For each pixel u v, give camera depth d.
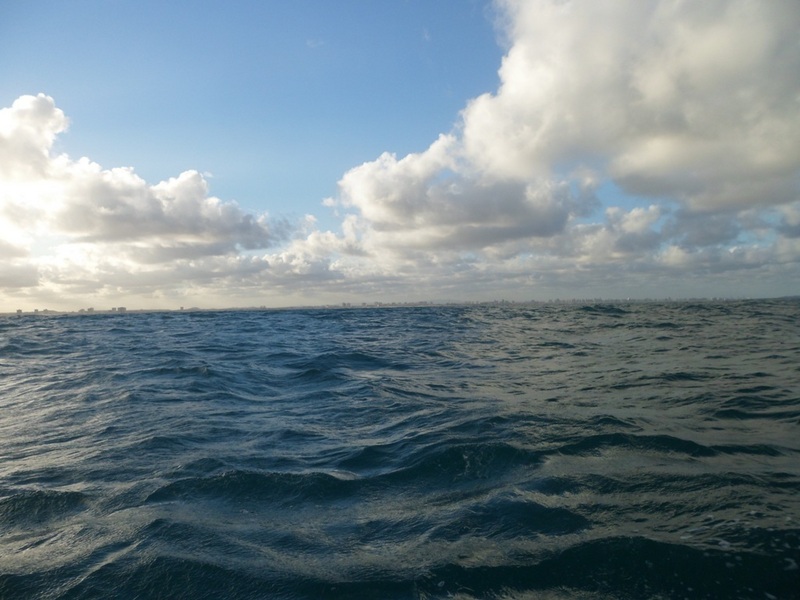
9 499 5.33
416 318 38.12
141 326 34.66
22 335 27.08
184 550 4.12
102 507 5.10
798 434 6.74
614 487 4.99
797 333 20.75
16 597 3.55
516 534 4.14
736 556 3.55
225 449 7.04
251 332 28.52
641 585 3.34
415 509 4.84
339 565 3.82
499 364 14.65
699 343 17.92
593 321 29.34
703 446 6.20
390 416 8.82
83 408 9.95
